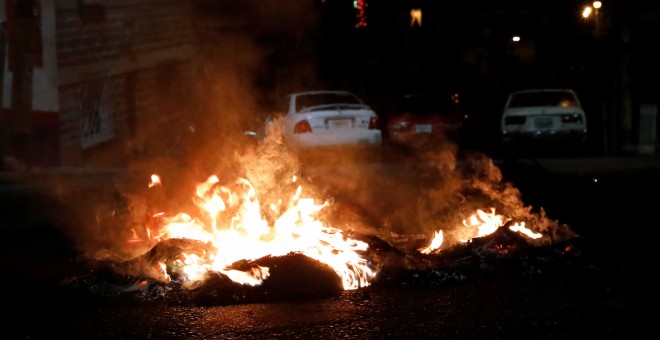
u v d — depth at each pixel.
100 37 21.95
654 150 23.58
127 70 23.41
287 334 6.82
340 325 7.04
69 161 20.52
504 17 36.44
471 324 7.00
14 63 19.47
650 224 11.86
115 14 22.72
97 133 22.20
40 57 19.62
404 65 36.00
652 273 8.66
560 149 25.41
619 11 23.59
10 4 19.31
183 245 8.60
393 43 36.09
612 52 23.95
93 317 7.50
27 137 19.89
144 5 24.42
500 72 35.94
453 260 9.09
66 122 20.41
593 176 17.80
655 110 23.53
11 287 8.73
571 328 6.82
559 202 14.22
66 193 16.16
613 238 10.73
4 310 7.81
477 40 36.78
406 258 8.88
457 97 27.91
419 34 36.25
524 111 23.92
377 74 35.94
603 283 8.27
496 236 9.27
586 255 9.52
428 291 8.12
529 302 7.63
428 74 36.06
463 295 7.93
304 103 22.80
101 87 22.38
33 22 19.44
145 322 7.29
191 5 27.70
